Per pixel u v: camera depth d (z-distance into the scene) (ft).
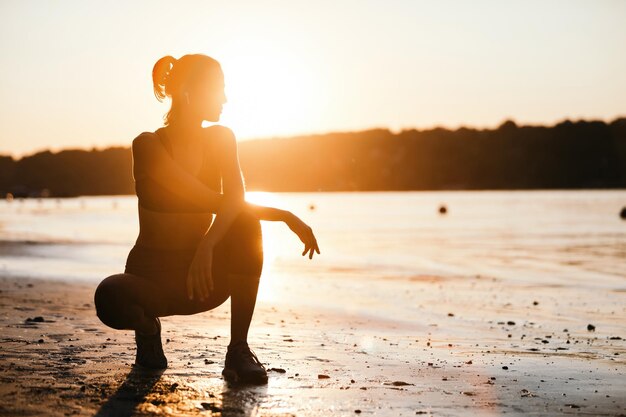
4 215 189.98
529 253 63.77
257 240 12.22
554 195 508.12
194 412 10.24
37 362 13.28
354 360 15.15
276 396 11.38
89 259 51.24
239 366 12.23
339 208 262.06
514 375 14.12
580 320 24.73
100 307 11.79
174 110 11.84
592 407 11.35
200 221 12.09
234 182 11.85
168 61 11.96
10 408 10.11
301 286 35.60
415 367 14.61
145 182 11.75
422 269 47.39
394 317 24.54
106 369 12.85
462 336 20.39
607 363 15.99
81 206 316.19
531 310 27.45
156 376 12.44
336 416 10.35
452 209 235.20
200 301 12.25
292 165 552.82
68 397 10.80
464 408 11.09
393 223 138.00
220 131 12.12
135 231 101.76
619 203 297.94
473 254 62.54
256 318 22.68
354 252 64.44
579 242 80.23
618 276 43.09
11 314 20.51
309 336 18.83
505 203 310.45
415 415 10.58
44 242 73.05
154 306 11.94
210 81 11.82
